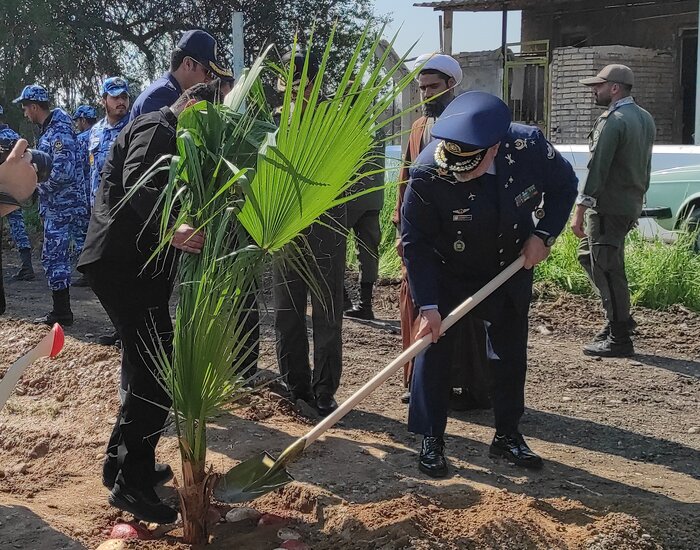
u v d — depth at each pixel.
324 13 11.46
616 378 6.14
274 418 4.84
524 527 3.49
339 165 2.89
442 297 4.12
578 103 17.34
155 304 3.44
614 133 6.29
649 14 18.75
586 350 6.81
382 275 9.48
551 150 4.05
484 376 5.16
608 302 6.69
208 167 3.11
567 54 17.52
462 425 5.02
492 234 3.96
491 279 4.11
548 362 6.54
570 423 5.16
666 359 6.70
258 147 3.02
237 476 3.43
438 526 3.49
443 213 3.93
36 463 4.39
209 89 3.37
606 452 4.67
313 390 5.12
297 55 4.07
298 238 4.05
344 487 3.91
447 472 4.18
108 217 3.41
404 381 5.39
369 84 2.82
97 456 4.36
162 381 3.40
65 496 3.85
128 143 3.44
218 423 4.69
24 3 16.33
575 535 3.51
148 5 19.66
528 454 4.32
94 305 8.27
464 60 18.67
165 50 20.48
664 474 4.35
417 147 5.04
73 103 18.06
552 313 8.12
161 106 4.71
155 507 3.43
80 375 5.55
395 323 7.77
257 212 2.78
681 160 9.36
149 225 3.34
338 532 3.48
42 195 7.16
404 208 4.00
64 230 7.16
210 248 3.06
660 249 8.63
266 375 5.52
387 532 3.39
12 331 6.79
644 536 3.52
